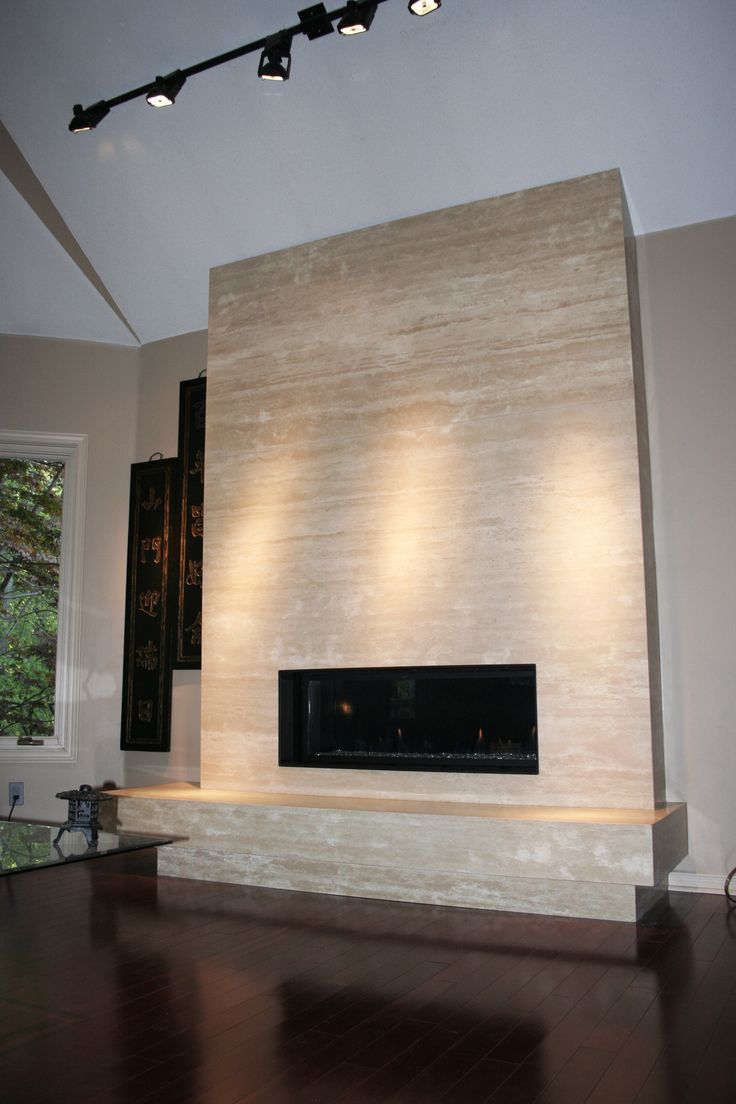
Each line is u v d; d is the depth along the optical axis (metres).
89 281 6.12
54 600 6.29
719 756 4.45
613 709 4.29
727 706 4.46
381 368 5.02
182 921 3.87
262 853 4.55
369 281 5.12
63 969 3.21
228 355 5.52
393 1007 2.82
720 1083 2.27
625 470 4.39
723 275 4.68
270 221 5.34
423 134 4.72
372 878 4.31
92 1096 2.22
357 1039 2.57
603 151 4.56
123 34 4.73
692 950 3.40
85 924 3.83
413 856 4.18
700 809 4.46
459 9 4.25
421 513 4.82
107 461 6.30
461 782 4.56
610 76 4.30
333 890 4.39
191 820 4.77
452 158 4.77
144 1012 2.79
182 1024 2.69
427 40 4.39
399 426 4.93
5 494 6.31
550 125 4.53
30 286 6.18
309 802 4.63
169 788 5.34
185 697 5.88
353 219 5.16
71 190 5.65
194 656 5.77
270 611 5.19
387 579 4.87
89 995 2.94
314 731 5.05
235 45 4.60
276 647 5.14
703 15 4.02
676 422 4.70
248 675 5.21
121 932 3.70
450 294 4.88
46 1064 2.41
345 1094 2.23
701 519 4.60
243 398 5.43
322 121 4.83
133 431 6.31
